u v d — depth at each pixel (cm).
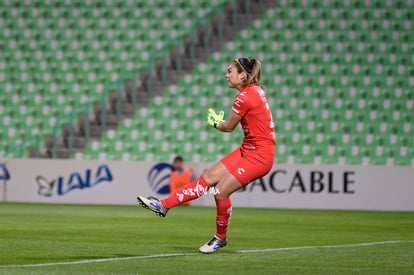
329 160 7362
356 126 7475
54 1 8306
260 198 6344
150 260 2523
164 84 7788
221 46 7975
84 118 7662
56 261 2492
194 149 7488
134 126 7612
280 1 8069
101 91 7881
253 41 7956
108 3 8262
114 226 4069
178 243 3162
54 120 7788
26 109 7888
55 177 6556
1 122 7856
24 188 6600
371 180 6284
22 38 8231
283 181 6331
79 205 6231
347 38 7869
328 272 2292
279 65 7800
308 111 7562
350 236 3681
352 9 7944
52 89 7956
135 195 6488
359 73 7719
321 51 7838
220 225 2739
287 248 3005
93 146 7538
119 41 8112
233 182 2670
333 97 7619
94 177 6519
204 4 8162
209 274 2202
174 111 7675
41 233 3581
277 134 7462
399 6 7900
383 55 7781
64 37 8194
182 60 7944
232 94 7750
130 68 7988
